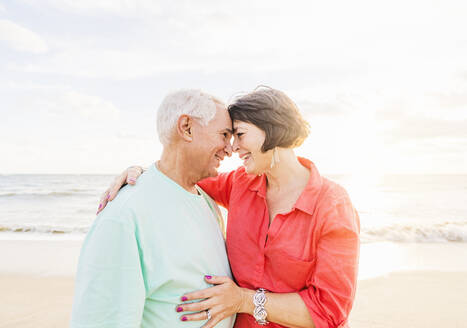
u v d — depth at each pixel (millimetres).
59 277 6180
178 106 1588
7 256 7742
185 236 1562
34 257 7652
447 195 23703
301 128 1713
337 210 1592
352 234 1560
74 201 22422
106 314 1332
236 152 1732
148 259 1451
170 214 1552
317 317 1520
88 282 1339
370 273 6363
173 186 1618
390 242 9570
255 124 1642
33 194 25312
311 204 1638
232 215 1902
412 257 7707
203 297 1504
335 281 1528
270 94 1674
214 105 1614
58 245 8992
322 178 1759
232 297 1565
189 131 1595
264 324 1637
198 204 1724
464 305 4801
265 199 1815
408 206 18250
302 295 1576
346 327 1576
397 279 5957
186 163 1646
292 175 1791
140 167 1751
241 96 1714
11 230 12211
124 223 1396
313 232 1609
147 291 1452
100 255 1352
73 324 1342
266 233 1742
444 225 11781
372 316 4484
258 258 1729
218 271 1680
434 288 5484
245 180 1966
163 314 1470
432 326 4207
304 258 1616
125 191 1553
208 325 1501
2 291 5453
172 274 1470
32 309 4742
